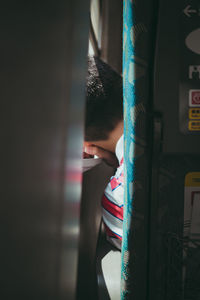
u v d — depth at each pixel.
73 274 0.39
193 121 0.79
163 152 0.79
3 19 0.19
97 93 1.01
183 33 0.77
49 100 0.27
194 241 0.82
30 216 0.23
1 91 0.18
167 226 0.82
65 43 0.31
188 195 0.81
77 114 0.38
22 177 0.21
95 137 1.08
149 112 0.79
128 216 0.83
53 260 0.29
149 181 0.81
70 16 0.33
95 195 1.42
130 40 0.78
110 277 1.09
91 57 1.11
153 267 0.83
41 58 0.25
